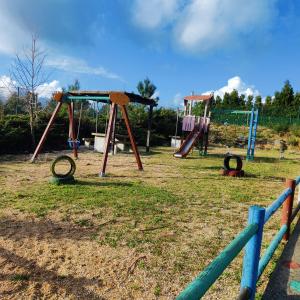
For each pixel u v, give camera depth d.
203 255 3.95
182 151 15.47
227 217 5.55
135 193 6.87
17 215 5.13
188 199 6.64
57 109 11.45
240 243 1.88
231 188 8.08
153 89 27.45
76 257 3.75
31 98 15.40
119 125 19.67
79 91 11.67
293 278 3.02
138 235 4.50
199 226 5.02
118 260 3.71
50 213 5.29
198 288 1.38
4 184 7.33
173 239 4.42
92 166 10.67
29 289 3.06
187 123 17.30
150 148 18.95
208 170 11.07
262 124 31.88
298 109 37.31
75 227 4.71
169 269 3.55
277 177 10.38
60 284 3.16
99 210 5.55
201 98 16.95
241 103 45.44
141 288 3.15
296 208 5.29
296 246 3.84
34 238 4.25
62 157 7.66
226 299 3.01
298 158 18.02
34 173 8.88
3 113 15.73
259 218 2.26
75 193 6.64
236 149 22.94
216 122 30.25
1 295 2.95
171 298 3.01
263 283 3.24
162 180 8.71
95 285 3.17
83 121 18.30
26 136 14.15
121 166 11.02
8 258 3.66
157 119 23.14
